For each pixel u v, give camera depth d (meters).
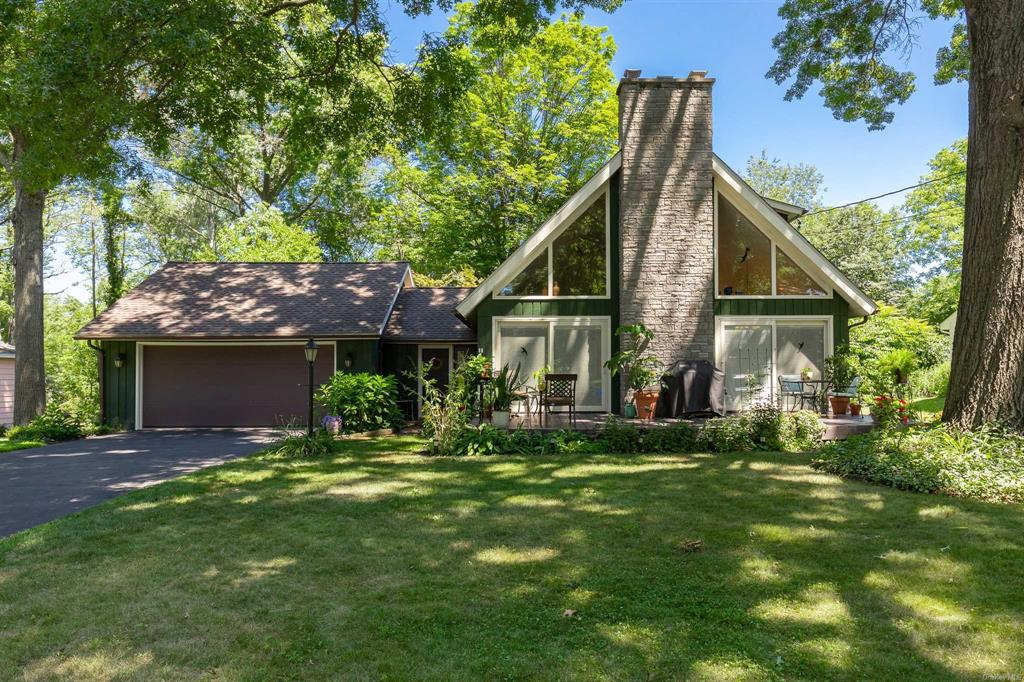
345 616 4.07
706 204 13.60
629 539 5.76
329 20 15.09
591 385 14.34
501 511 6.91
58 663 3.48
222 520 6.65
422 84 14.23
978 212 8.70
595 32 27.50
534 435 11.80
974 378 8.64
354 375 15.77
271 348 17.67
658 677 3.24
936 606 4.11
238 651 3.61
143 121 12.48
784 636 3.70
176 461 11.44
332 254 34.16
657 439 11.30
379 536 5.97
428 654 3.54
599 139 28.25
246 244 27.64
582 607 4.18
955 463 7.64
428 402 12.44
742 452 11.02
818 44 14.55
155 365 17.58
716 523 6.25
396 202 30.61
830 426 11.94
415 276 29.02
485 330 14.26
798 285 14.12
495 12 12.67
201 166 26.73
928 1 13.95
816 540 5.60
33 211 18.72
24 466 10.93
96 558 5.36
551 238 14.41
